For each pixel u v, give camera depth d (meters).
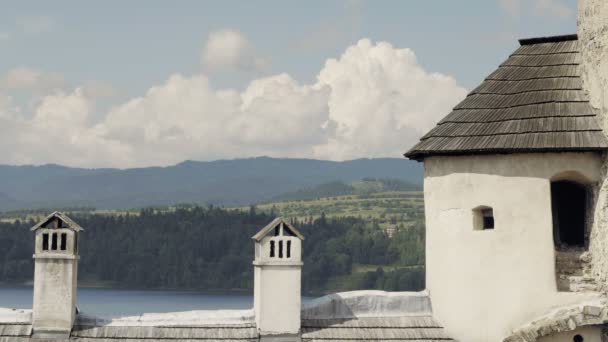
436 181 25.39
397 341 24.06
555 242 25.55
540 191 23.83
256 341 23.12
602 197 23.02
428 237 25.73
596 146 23.12
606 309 22.58
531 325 23.31
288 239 23.53
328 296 24.91
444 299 24.86
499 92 25.84
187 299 103.69
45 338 22.47
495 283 24.03
